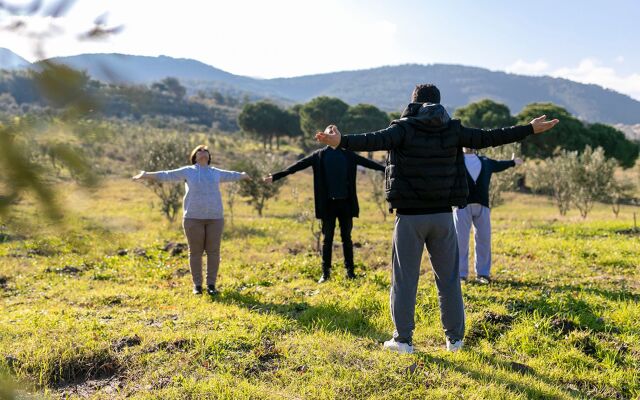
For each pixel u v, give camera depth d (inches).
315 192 301.9
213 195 273.6
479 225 292.8
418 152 170.2
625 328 210.1
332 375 163.8
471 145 176.6
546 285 283.9
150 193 1043.9
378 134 166.1
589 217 880.3
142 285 302.7
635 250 386.0
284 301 258.2
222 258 382.9
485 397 150.8
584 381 170.7
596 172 865.5
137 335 193.6
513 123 2066.9
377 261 359.6
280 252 411.8
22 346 180.5
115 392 156.8
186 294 276.2
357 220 750.5
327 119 2908.5
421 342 199.6
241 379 161.8
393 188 173.9
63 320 214.7
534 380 164.2
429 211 175.6
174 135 730.2
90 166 40.1
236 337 192.2
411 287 181.8
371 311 235.3
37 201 39.2
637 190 911.0
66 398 150.5
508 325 216.4
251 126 3085.6
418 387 156.8
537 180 1042.7
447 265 182.9
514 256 382.6
